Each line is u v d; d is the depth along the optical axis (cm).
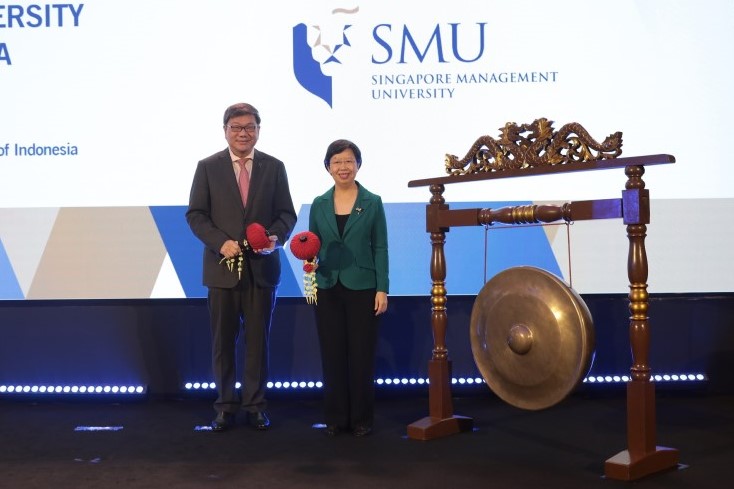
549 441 380
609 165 328
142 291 479
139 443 381
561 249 478
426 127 476
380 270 395
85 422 428
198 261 479
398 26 476
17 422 429
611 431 400
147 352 482
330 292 395
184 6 475
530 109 474
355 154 398
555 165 346
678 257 475
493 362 370
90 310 480
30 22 475
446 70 476
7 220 476
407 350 486
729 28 470
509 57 474
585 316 331
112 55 475
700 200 472
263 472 331
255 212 409
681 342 481
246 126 404
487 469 333
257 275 407
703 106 470
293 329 484
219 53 475
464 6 475
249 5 476
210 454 360
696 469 330
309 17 476
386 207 477
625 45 471
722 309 480
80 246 477
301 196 477
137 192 476
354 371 393
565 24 473
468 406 462
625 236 476
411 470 333
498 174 369
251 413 412
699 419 423
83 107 475
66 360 481
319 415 442
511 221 369
